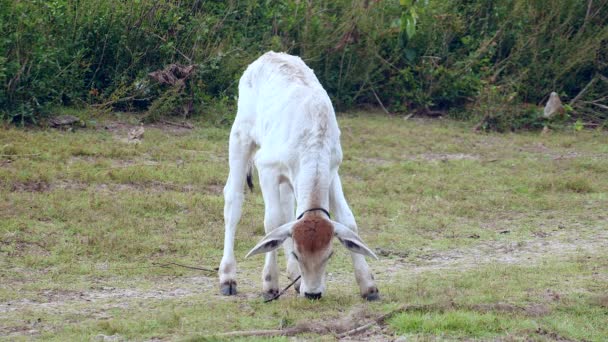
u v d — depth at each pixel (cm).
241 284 1084
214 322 890
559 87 2438
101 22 2012
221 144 1866
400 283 1065
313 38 2302
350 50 2345
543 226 1423
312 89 962
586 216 1483
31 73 1859
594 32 2466
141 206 1390
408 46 2409
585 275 1098
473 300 958
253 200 1502
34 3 1944
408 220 1420
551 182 1680
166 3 2131
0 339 835
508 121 2259
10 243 1203
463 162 1859
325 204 895
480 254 1250
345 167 1759
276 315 918
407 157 1911
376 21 2369
